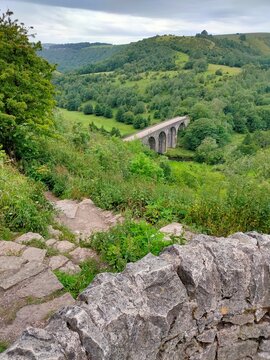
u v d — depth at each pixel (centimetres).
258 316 392
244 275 373
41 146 1423
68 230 831
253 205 805
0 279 548
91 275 600
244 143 6456
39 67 1390
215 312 367
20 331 447
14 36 1341
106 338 291
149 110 10431
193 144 7175
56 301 504
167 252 382
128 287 330
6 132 1271
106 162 1575
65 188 1148
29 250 659
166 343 345
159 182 1485
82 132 2036
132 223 746
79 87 12738
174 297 343
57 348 268
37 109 1345
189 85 11844
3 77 1230
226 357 391
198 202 925
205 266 360
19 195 861
